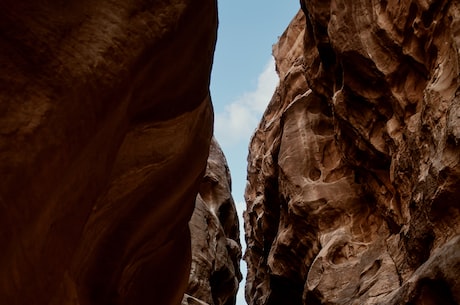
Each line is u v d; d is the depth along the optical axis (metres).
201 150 6.97
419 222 12.17
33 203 3.12
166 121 5.76
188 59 5.71
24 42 3.31
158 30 4.73
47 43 3.44
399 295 11.43
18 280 3.07
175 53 5.30
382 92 15.66
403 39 14.56
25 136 3.09
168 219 6.82
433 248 11.54
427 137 12.70
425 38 13.83
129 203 5.85
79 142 3.59
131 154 5.56
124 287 6.59
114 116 4.13
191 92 6.09
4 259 2.88
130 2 4.40
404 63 14.80
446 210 11.20
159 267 7.45
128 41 4.21
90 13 3.94
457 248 10.16
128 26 4.28
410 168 14.08
